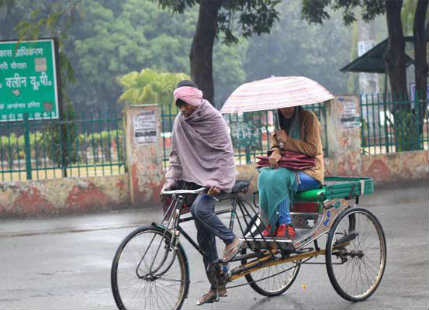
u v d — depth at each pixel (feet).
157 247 40.29
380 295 45.96
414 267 53.47
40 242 73.61
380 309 42.57
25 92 102.68
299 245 43.29
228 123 106.83
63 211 97.19
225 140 41.60
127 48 415.44
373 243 47.57
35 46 102.94
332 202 45.39
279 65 537.24
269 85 45.39
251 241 43.62
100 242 71.87
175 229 40.73
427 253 58.65
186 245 67.51
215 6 124.36
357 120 111.75
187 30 443.32
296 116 46.34
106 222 86.63
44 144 101.04
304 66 539.70
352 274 46.80
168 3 147.23
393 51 134.41
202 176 41.32
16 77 102.68
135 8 436.76
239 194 43.39
